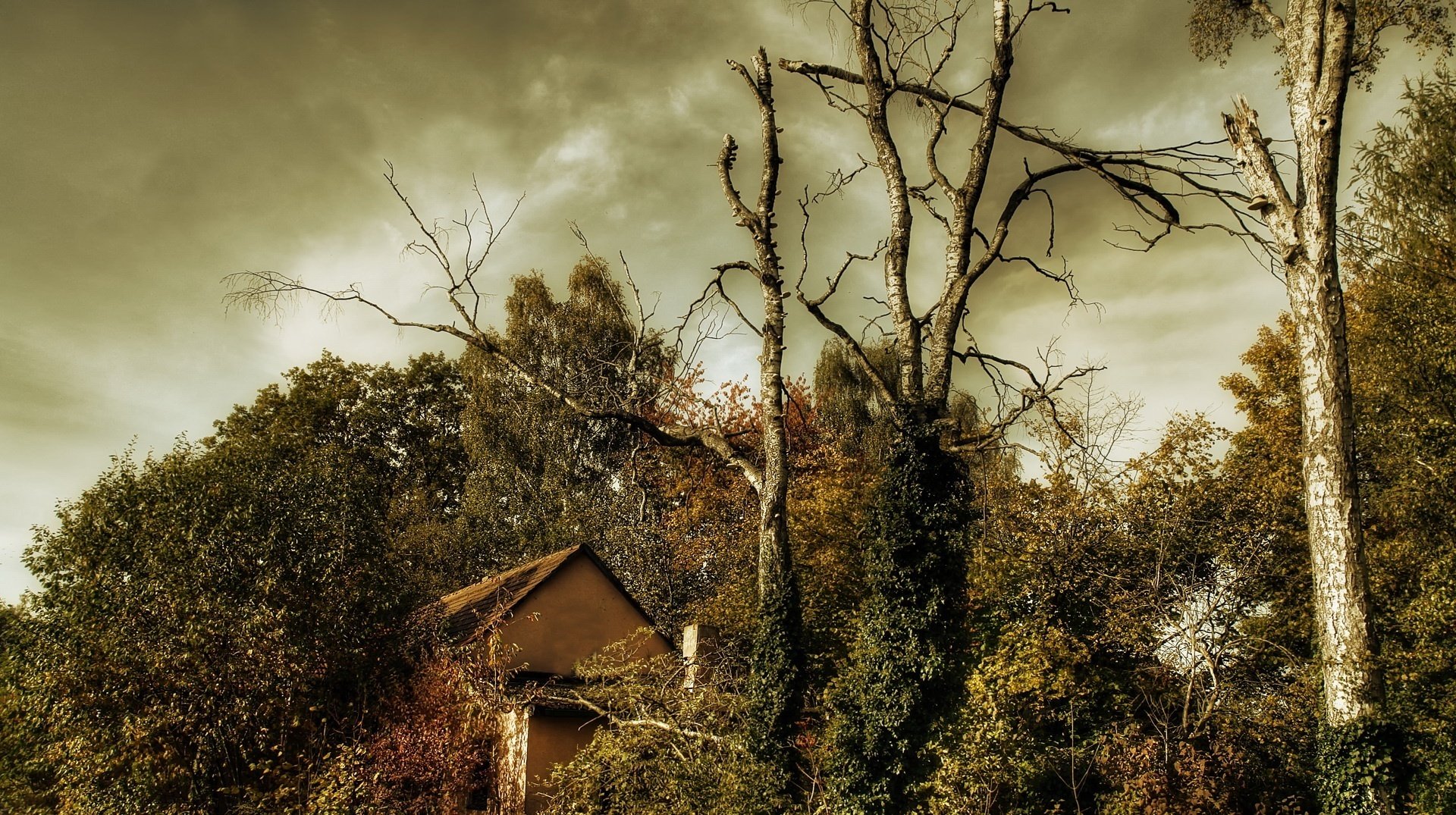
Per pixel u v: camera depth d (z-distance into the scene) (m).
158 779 18.47
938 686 15.32
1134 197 18.31
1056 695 18.50
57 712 18.88
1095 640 19.84
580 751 17.64
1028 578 20.66
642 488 37.12
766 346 19.11
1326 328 15.55
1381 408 21.36
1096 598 20.50
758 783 15.28
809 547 26.47
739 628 24.14
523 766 20.11
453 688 20.17
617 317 39.25
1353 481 14.99
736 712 17.30
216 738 18.97
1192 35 19.95
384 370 46.56
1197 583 20.45
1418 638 16.45
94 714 18.77
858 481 31.66
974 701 15.55
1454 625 15.79
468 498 40.22
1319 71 16.27
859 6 18.98
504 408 40.19
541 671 23.02
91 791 18.88
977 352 18.78
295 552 20.81
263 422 41.97
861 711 15.49
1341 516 14.84
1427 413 19.72
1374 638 14.45
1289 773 17.09
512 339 39.28
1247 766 17.02
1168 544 20.59
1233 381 28.61
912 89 19.23
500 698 20.34
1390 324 21.36
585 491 39.41
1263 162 16.53
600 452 41.00
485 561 38.38
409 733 19.00
